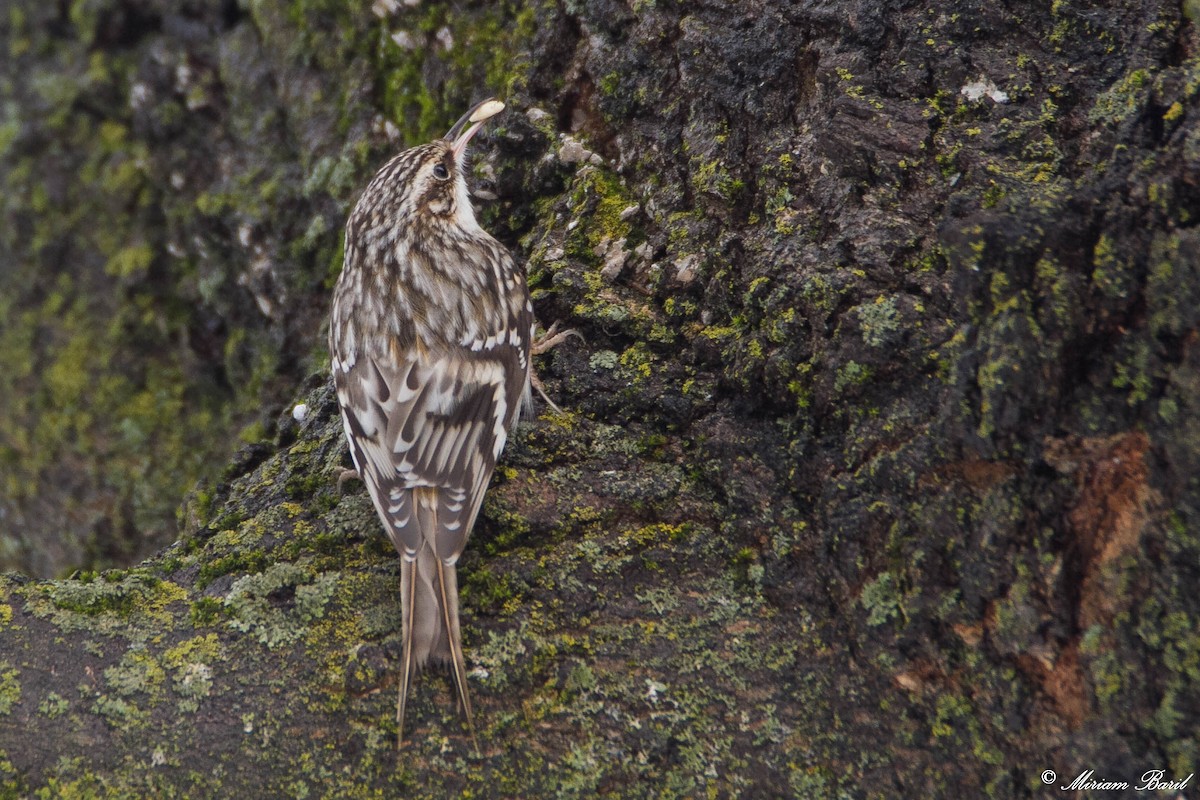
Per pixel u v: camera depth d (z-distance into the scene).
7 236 9.63
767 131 6.46
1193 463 4.84
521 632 5.61
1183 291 4.89
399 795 5.31
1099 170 5.40
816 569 5.64
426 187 7.15
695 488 6.00
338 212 8.27
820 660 5.53
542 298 6.90
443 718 5.40
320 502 6.27
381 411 6.35
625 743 5.39
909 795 5.29
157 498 9.05
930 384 5.47
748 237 6.27
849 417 5.66
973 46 6.08
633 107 6.98
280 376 8.62
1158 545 4.92
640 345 6.46
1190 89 5.25
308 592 5.72
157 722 5.36
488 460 6.04
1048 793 5.07
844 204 5.98
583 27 7.22
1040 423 5.16
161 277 9.22
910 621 5.36
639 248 6.76
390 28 8.11
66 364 9.41
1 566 9.69
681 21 6.80
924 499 5.38
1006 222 5.17
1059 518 5.14
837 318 5.70
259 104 8.77
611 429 6.27
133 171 9.21
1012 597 5.16
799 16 6.44
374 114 8.26
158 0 9.12
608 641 5.60
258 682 5.48
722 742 5.41
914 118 6.02
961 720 5.27
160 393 9.20
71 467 9.34
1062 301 5.09
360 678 5.47
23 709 5.33
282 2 8.54
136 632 5.60
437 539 5.66
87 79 9.29
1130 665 4.96
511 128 7.36
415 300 6.75
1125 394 5.06
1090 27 5.93
